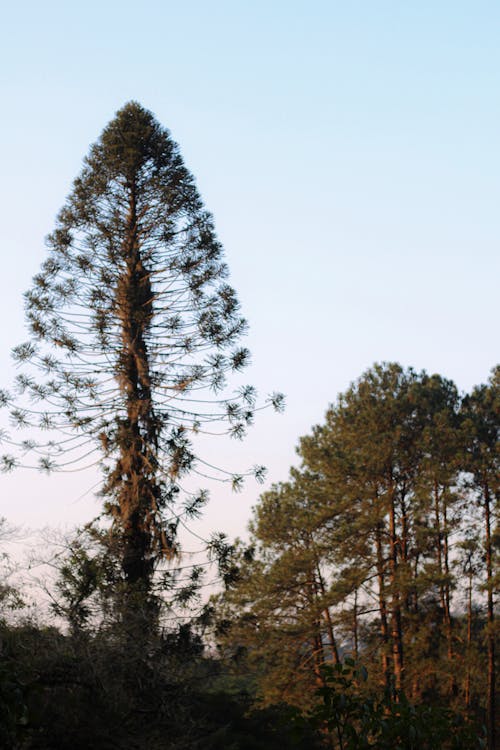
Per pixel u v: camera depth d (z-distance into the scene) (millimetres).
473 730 6684
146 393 23828
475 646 33031
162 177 26203
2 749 7348
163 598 18969
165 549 21578
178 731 14281
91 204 25828
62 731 11688
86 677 13117
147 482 22406
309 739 15422
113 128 26656
